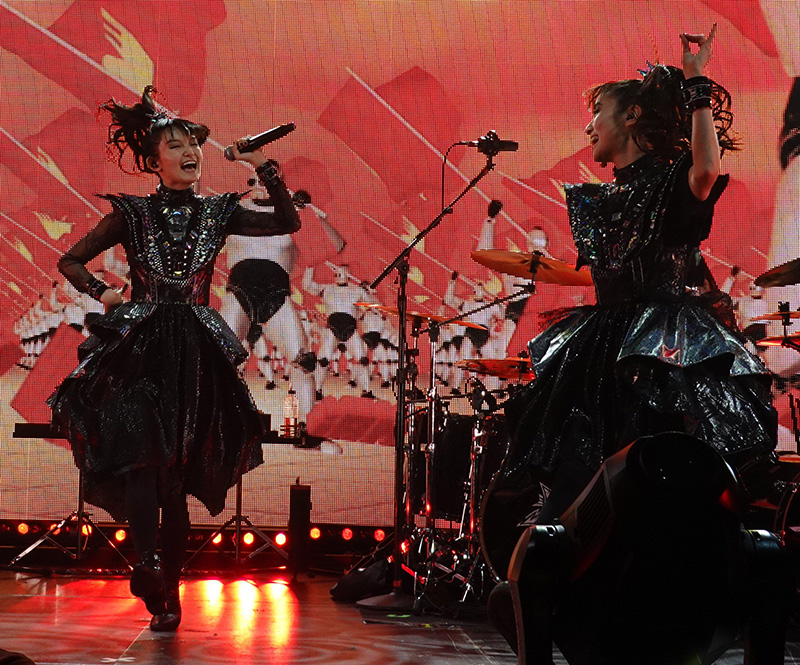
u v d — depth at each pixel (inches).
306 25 426.3
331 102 425.7
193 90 422.3
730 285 415.8
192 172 213.9
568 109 424.2
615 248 124.3
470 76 426.0
